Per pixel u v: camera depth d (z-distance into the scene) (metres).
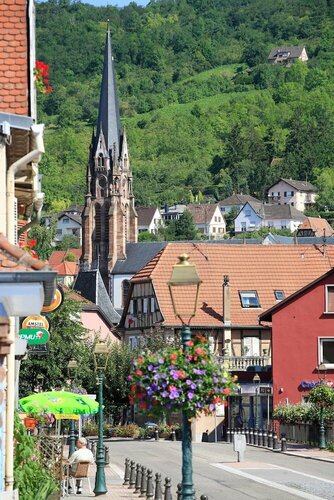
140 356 40.34
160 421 135.50
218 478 74.81
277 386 130.62
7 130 31.73
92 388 143.88
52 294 25.53
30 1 34.59
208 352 40.50
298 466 85.19
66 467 64.38
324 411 107.06
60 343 106.88
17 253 24.67
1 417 27.25
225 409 135.50
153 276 159.25
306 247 162.25
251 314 152.00
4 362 28.02
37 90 40.69
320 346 130.00
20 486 38.91
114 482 73.62
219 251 160.25
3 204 33.00
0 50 34.22
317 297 130.50
